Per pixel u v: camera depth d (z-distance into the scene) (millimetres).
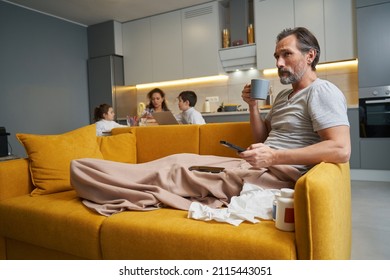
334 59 3605
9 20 4074
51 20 4625
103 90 5043
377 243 1712
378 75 3275
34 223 1293
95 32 5113
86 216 1167
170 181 1263
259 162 1074
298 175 1175
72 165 1330
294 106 1280
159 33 4770
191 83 4922
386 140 3273
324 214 797
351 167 3469
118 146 1953
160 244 980
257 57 4031
